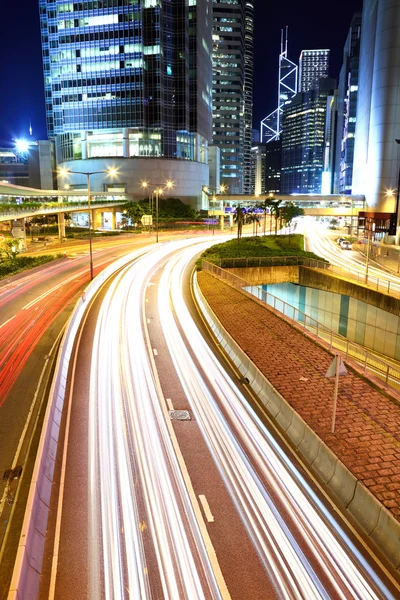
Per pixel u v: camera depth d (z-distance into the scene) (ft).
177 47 457.68
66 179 483.10
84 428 62.34
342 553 40.98
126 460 54.90
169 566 39.47
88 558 40.29
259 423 64.13
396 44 436.35
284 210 358.02
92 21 442.09
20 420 64.64
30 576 37.24
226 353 92.32
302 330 100.63
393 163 458.50
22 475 51.70
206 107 531.09
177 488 49.80
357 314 156.76
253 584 37.76
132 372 82.17
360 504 45.42
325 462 52.29
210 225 441.68
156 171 456.86
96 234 327.26
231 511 46.26
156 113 451.94
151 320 116.88
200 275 174.70
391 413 61.46
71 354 91.40
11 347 96.32
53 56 462.19
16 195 267.18
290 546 41.75
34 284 161.48
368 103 538.47
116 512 45.98
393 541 40.47
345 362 80.53
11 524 43.75
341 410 62.18
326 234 449.06
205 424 63.67
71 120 465.06
